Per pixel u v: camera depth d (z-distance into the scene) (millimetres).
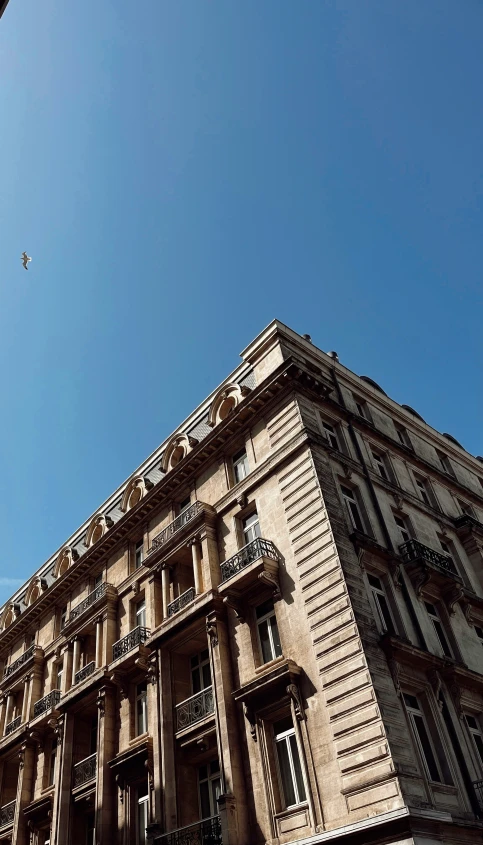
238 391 29000
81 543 38688
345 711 18094
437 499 30359
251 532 25141
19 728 33281
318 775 18016
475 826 17469
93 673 28844
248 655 22031
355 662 18531
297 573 21703
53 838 26719
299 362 27406
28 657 37156
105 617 30844
